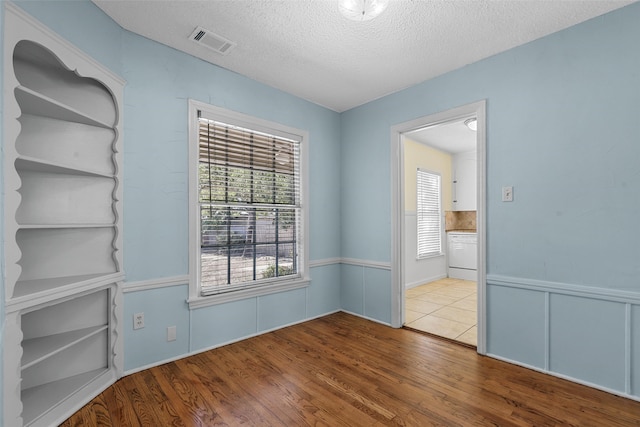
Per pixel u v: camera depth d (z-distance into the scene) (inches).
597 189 75.6
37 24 56.9
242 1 70.9
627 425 61.5
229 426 61.5
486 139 95.0
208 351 97.0
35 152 68.6
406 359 91.7
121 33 81.2
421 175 201.0
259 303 112.3
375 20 77.4
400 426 61.4
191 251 93.8
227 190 104.7
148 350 85.4
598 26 75.3
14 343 53.4
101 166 77.3
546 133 83.4
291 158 126.3
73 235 73.5
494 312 93.1
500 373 83.0
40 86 69.8
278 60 98.0
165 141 88.9
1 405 51.4
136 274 83.0
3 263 51.8
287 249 125.1
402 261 123.3
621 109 72.4
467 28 80.6
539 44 85.0
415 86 115.3
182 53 93.0
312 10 74.1
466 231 218.5
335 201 142.4
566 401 69.8
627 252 71.6
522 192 87.5
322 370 84.8
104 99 77.6
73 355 73.7
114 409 66.7
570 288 79.0
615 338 73.1
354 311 137.0
